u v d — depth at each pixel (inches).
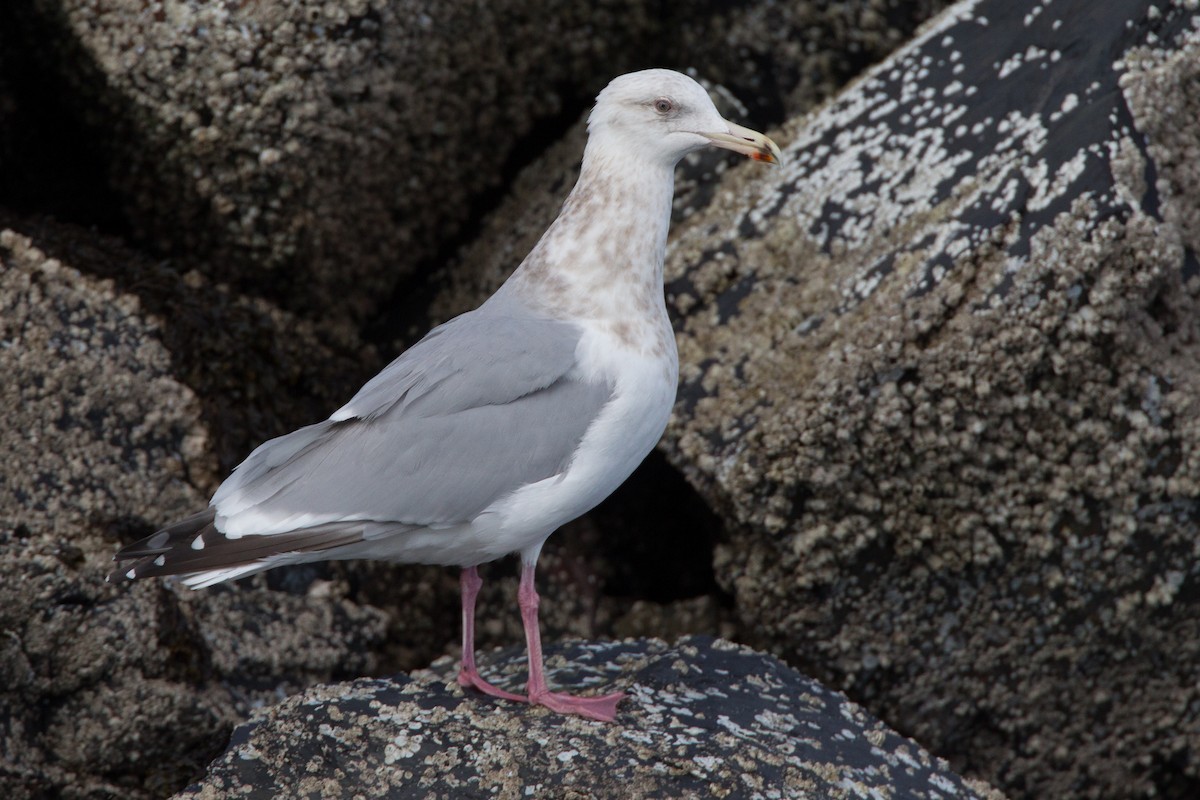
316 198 492.7
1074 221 400.5
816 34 528.7
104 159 496.1
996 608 423.2
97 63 468.1
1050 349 400.2
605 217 361.1
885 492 415.5
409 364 344.2
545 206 530.6
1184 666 425.4
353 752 323.3
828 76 533.0
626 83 364.5
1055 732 433.1
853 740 348.5
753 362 438.0
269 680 425.7
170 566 328.2
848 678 432.5
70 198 507.8
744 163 499.5
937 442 408.2
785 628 433.7
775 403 424.8
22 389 416.2
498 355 341.4
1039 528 412.8
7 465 405.7
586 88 542.3
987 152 432.8
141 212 501.4
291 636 435.8
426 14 474.6
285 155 475.5
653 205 363.6
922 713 433.1
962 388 404.2
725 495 427.5
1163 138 415.5
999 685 429.1
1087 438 406.0
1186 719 429.7
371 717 332.5
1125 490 407.5
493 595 501.4
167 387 436.5
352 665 447.8
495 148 536.4
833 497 416.8
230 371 467.2
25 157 502.0
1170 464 405.4
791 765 325.1
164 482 426.6
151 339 442.3
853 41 528.1
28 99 493.4
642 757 319.3
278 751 328.8
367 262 529.3
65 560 393.4
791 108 536.7
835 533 418.6
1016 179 416.8
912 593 424.2
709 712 346.6
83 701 386.0
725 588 443.8
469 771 316.5
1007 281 401.4
